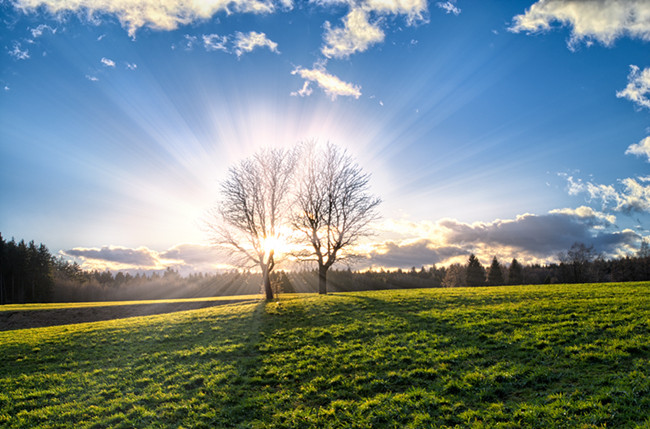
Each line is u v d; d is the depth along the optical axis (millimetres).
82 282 160875
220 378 16547
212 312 35344
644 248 101938
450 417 10727
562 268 117000
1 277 113875
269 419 12516
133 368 19500
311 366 16719
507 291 35062
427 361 15469
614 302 22516
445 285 155875
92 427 13312
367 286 150000
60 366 20938
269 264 46781
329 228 48844
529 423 9609
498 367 13656
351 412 12117
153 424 13023
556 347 14844
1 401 16219
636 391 10211
